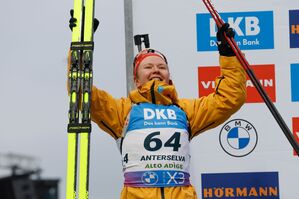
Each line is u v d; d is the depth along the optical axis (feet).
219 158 53.42
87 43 43.01
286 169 53.26
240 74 44.75
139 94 45.11
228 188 53.31
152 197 43.24
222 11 53.67
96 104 44.04
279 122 43.39
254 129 53.31
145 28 53.26
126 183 44.19
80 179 41.39
